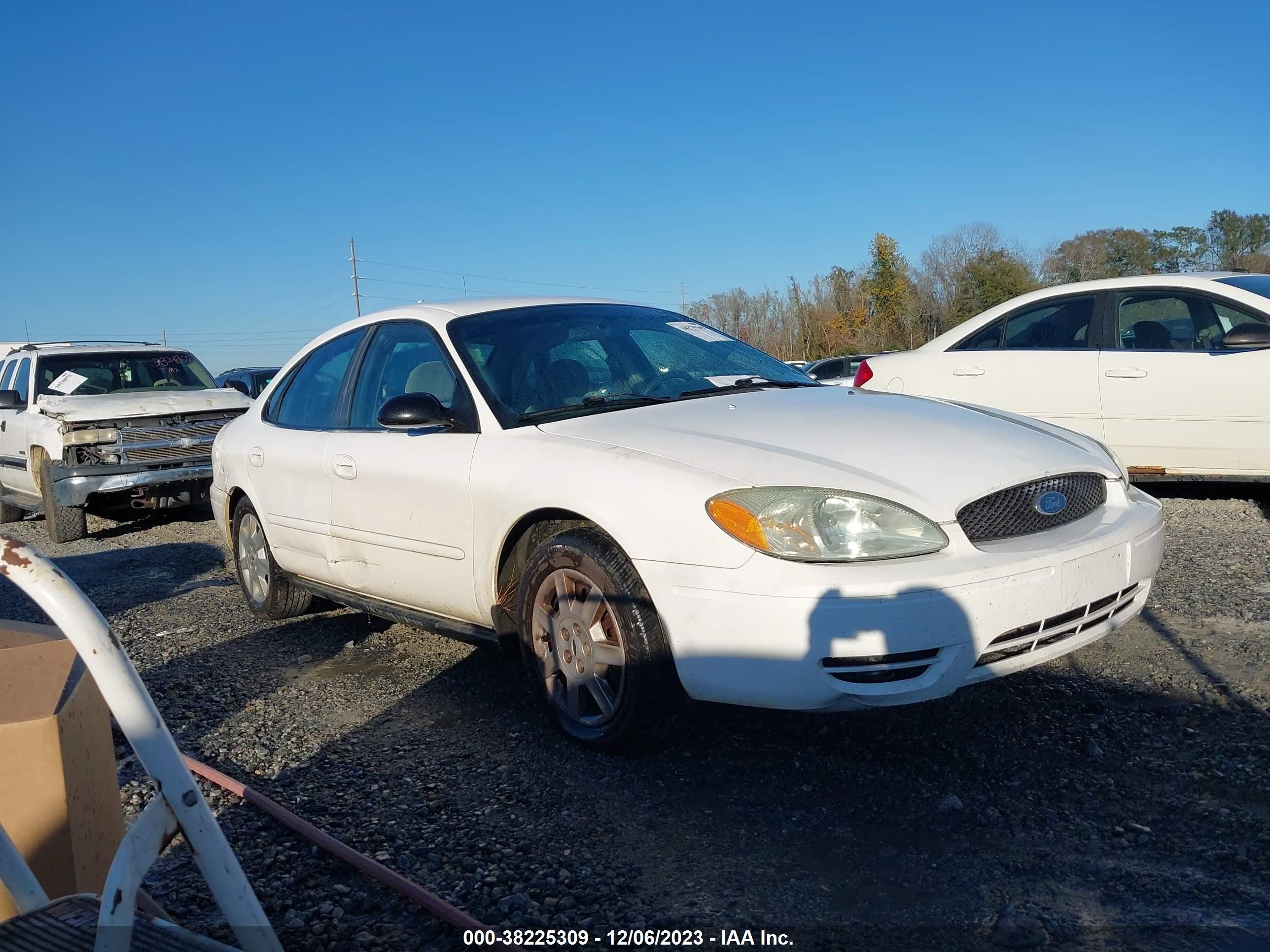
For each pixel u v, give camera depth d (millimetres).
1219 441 6617
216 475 5660
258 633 5332
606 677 3338
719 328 5062
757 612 2875
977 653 2889
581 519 3490
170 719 4090
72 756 2051
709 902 2506
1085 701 3592
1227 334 6570
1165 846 2641
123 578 7207
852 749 3328
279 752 3662
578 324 4414
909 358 7980
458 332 4234
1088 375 7059
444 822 3014
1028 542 3104
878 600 2795
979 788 3016
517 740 3611
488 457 3693
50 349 10445
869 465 3115
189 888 2734
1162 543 3533
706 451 3227
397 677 4434
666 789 3133
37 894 1856
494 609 3729
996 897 2461
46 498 9062
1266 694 3506
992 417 3850
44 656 2188
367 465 4254
